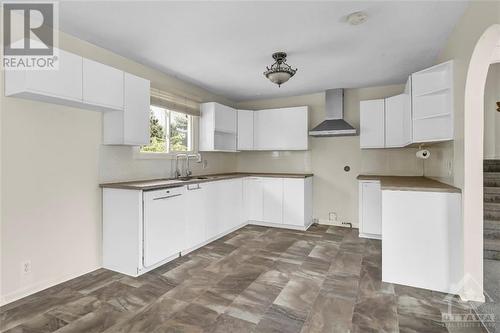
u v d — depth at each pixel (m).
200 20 2.30
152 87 3.42
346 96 4.53
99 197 2.83
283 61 3.16
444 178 2.76
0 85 2.07
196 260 3.04
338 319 1.89
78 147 2.62
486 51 1.89
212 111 4.25
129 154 3.16
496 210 3.08
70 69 2.25
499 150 3.60
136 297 2.21
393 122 3.84
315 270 2.75
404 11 2.15
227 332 1.75
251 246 3.53
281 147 4.74
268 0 2.01
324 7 2.11
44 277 2.35
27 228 2.23
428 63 3.31
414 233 2.35
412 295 2.21
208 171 4.63
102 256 2.84
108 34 2.55
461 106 2.15
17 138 2.17
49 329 1.79
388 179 3.44
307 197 4.49
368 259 3.05
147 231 2.68
